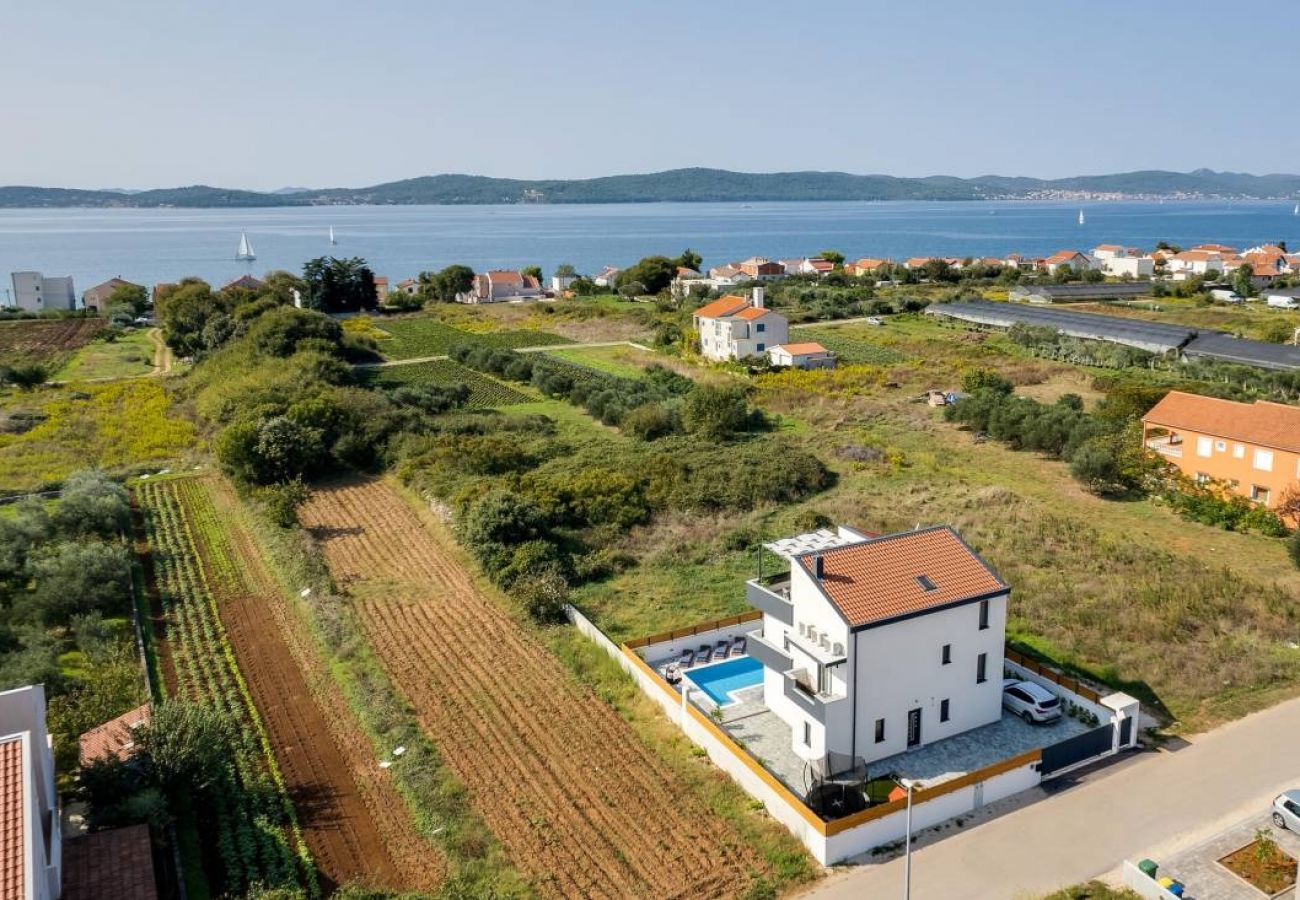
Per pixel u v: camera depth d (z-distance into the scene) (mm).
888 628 34188
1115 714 35312
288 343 111875
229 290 154250
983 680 37094
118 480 73750
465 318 159750
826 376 103500
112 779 31078
